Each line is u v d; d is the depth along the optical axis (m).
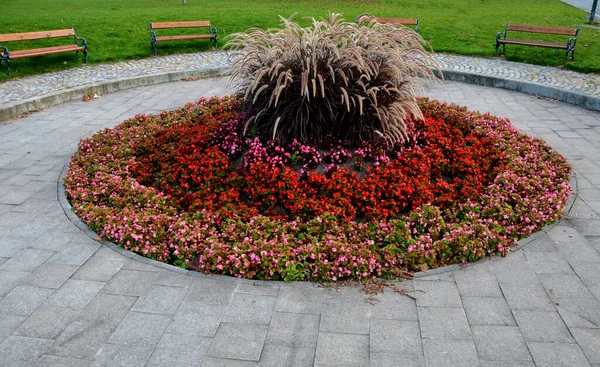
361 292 3.41
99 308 3.27
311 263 3.63
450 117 6.38
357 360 2.80
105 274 3.65
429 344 2.92
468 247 3.73
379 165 4.97
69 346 2.94
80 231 4.27
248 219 4.27
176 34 12.79
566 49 9.73
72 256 3.89
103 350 2.90
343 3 18.16
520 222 4.20
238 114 5.69
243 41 5.61
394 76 5.12
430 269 3.66
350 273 3.51
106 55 10.80
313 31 5.25
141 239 3.96
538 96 8.38
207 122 6.20
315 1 18.77
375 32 5.34
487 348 2.88
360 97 4.59
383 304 3.28
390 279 3.55
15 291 3.46
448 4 18.28
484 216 4.25
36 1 19.38
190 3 18.33
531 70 9.50
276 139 5.11
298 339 2.97
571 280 3.51
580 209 4.57
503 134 5.97
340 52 4.95
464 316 3.15
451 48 11.33
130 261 3.82
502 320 3.11
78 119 7.55
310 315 3.18
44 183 5.29
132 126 6.66
